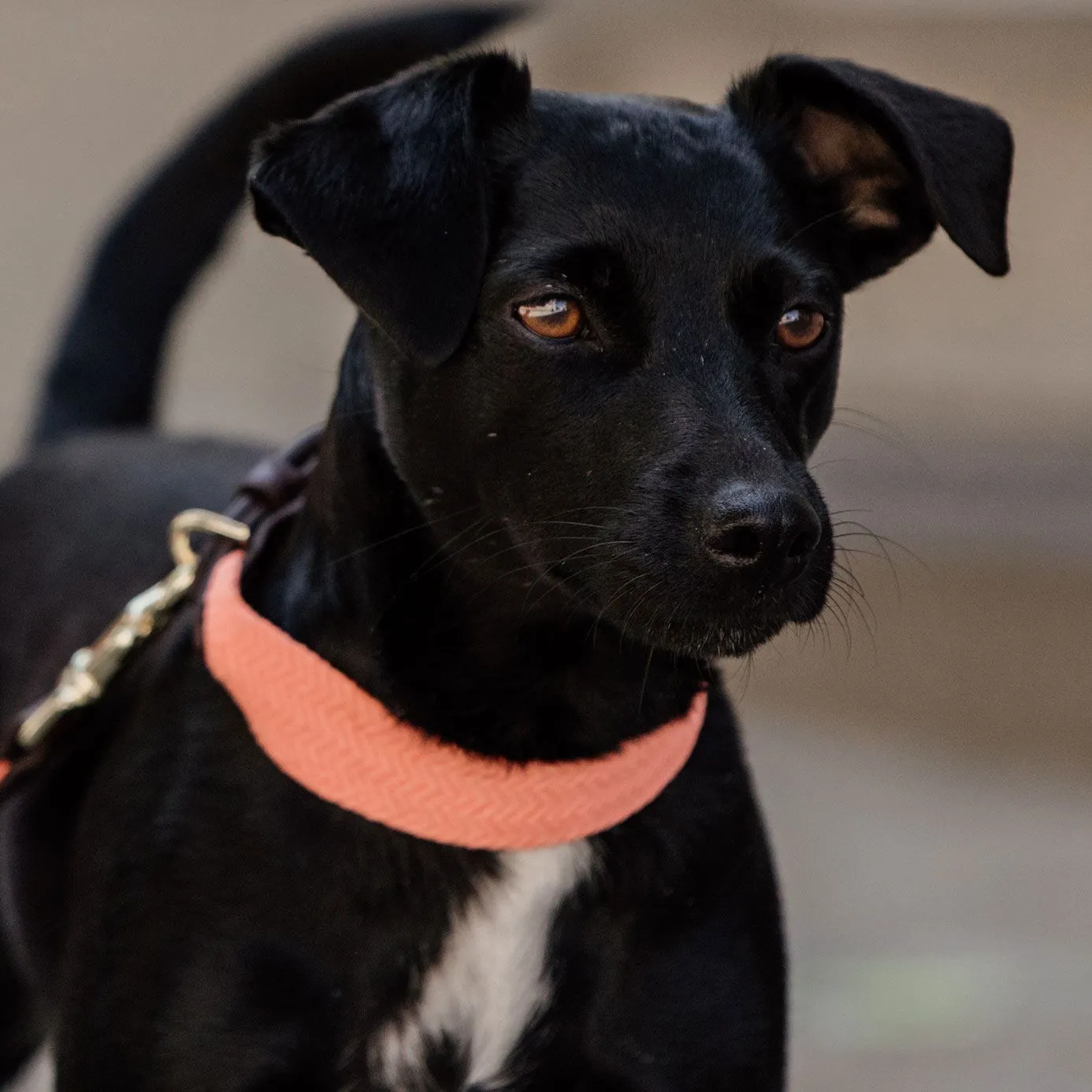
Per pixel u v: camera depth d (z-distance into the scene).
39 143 23.14
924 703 13.43
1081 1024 9.42
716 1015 5.88
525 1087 5.89
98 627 7.12
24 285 20.95
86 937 5.93
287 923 5.71
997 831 11.64
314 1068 5.76
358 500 5.79
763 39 21.64
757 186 5.78
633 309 5.50
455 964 5.81
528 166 5.65
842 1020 9.52
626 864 5.84
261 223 5.83
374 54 8.17
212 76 24.03
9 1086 7.79
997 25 20.09
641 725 5.79
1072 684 13.12
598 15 21.91
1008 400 17.73
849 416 17.42
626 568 5.38
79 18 24.94
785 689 13.88
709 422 5.36
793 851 11.39
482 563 5.68
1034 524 14.80
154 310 8.76
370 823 5.70
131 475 7.73
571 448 5.49
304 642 5.83
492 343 5.53
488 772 5.69
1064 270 18.55
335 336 20.25
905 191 6.37
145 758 6.02
